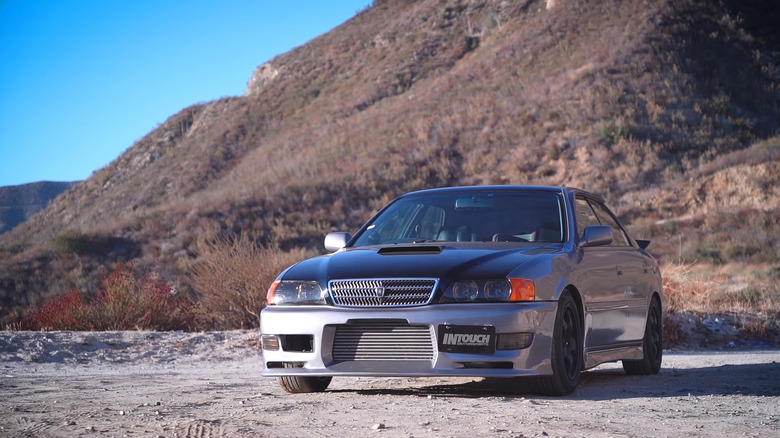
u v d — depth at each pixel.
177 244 40.72
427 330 5.30
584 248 6.29
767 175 39.72
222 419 4.54
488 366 5.29
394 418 4.51
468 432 4.02
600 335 6.32
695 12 58.12
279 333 5.62
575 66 54.84
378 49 84.69
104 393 6.18
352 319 5.39
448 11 84.00
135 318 13.52
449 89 61.44
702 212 38.56
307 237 43.22
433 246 5.80
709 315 14.29
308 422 4.41
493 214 6.47
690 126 46.66
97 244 40.31
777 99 50.31
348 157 53.34
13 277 37.16
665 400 5.36
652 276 7.64
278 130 76.31
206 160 74.44
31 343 9.98
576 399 5.43
